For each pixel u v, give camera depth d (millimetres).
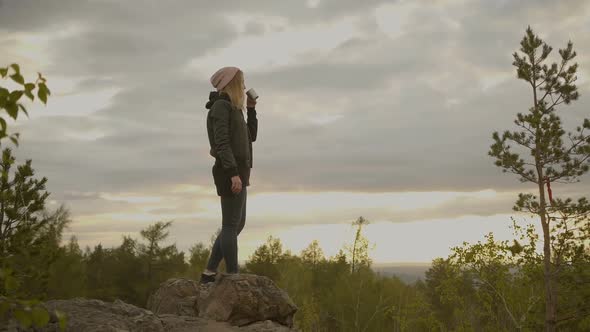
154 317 4863
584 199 16625
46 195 10180
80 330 4379
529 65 17328
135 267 33781
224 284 5449
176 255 34625
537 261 18141
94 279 34344
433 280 28297
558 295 18266
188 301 5570
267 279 5660
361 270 29656
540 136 16562
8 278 2408
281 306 5516
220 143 5336
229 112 5508
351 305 28156
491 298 18953
